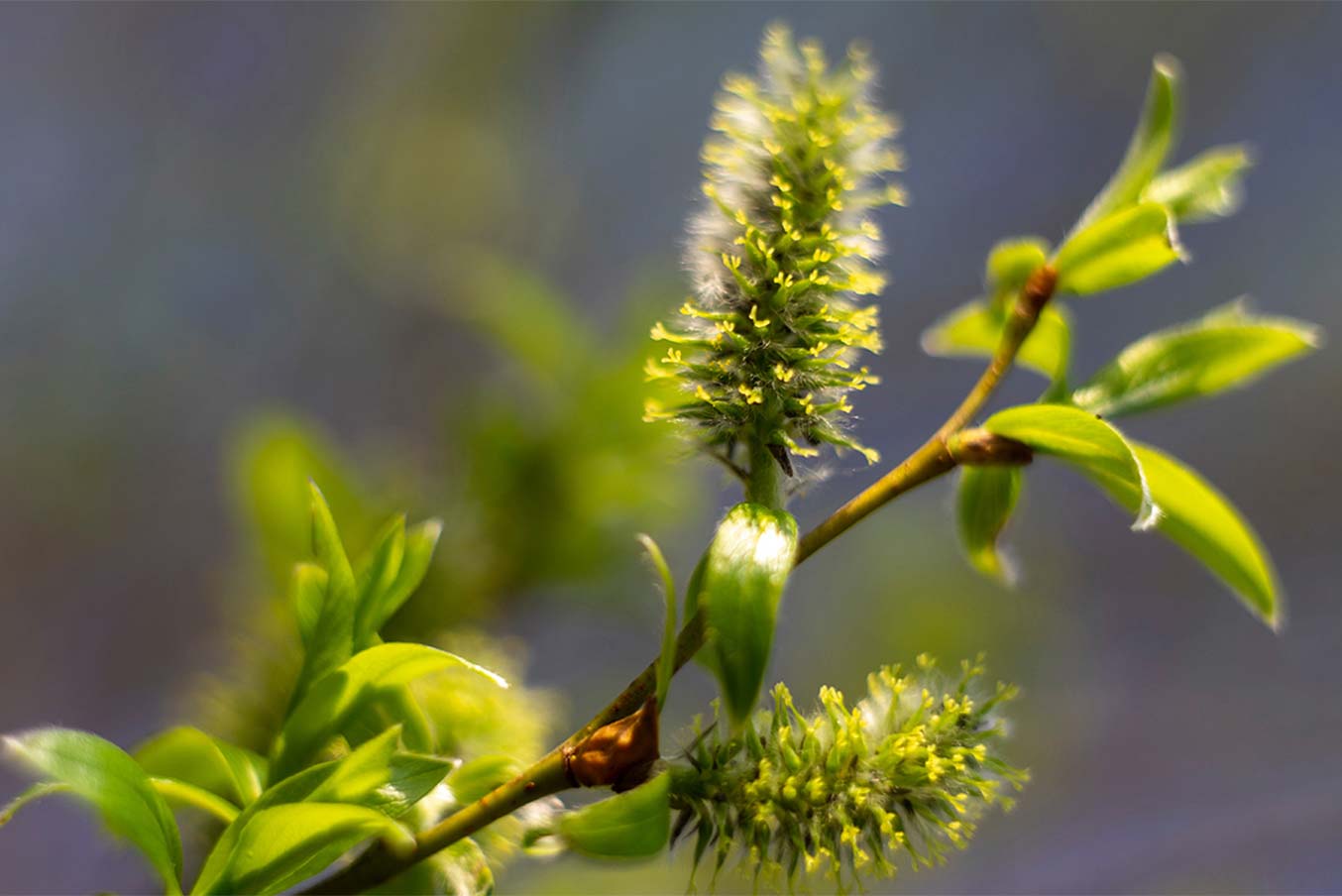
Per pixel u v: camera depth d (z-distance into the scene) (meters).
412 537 0.64
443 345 1.21
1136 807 1.34
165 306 1.46
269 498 0.69
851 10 1.67
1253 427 1.59
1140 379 0.65
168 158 1.48
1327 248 1.58
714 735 0.63
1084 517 1.49
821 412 0.64
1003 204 1.62
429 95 1.32
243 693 0.67
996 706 0.63
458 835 0.63
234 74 1.45
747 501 0.63
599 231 1.44
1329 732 1.41
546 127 1.39
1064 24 1.65
